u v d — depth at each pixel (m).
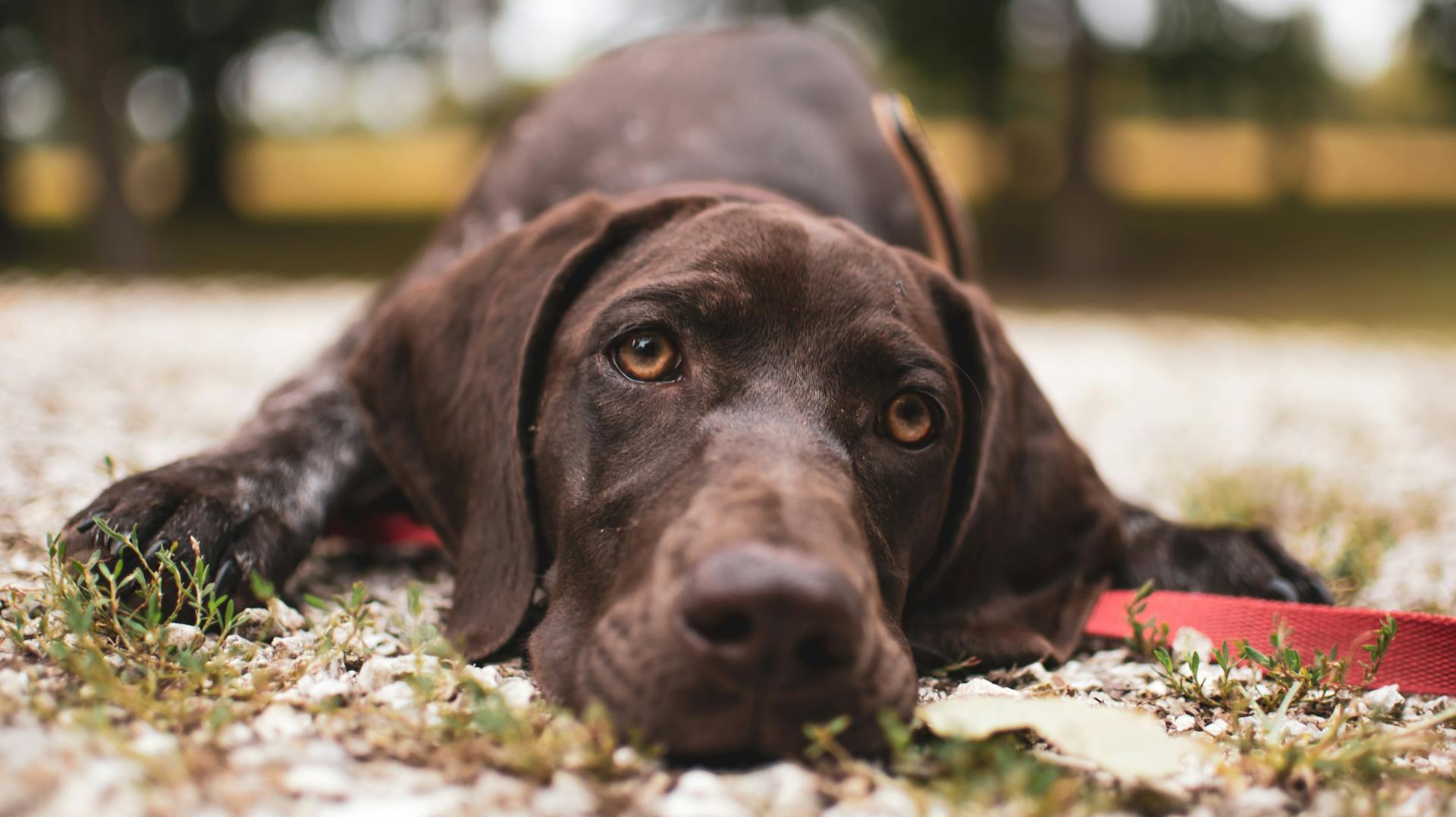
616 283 0.49
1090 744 0.39
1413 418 1.22
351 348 0.63
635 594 0.41
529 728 0.40
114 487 0.50
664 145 0.68
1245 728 0.45
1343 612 0.51
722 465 0.43
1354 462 0.98
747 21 0.78
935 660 0.50
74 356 1.14
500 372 0.51
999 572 0.53
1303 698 0.48
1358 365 1.67
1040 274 3.68
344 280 2.84
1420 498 0.82
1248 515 0.75
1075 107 3.58
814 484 0.42
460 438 0.52
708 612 0.38
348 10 4.19
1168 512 0.79
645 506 0.44
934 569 0.51
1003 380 0.53
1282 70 4.07
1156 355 1.72
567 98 0.73
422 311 0.54
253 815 0.35
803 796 0.38
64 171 6.47
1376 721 0.45
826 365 0.47
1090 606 0.54
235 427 0.86
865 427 0.47
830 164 0.67
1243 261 3.94
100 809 0.34
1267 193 6.08
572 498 0.46
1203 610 0.53
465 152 6.65
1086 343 1.84
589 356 0.47
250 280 2.76
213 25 4.20
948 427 0.48
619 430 0.46
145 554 0.48
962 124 6.47
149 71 4.30
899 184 0.68
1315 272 3.67
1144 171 6.73
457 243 0.68
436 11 4.19
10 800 0.34
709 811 0.36
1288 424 1.18
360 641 0.46
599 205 0.53
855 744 0.39
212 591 0.45
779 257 0.48
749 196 0.57
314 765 0.38
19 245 3.57
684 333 0.47
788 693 0.38
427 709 0.42
